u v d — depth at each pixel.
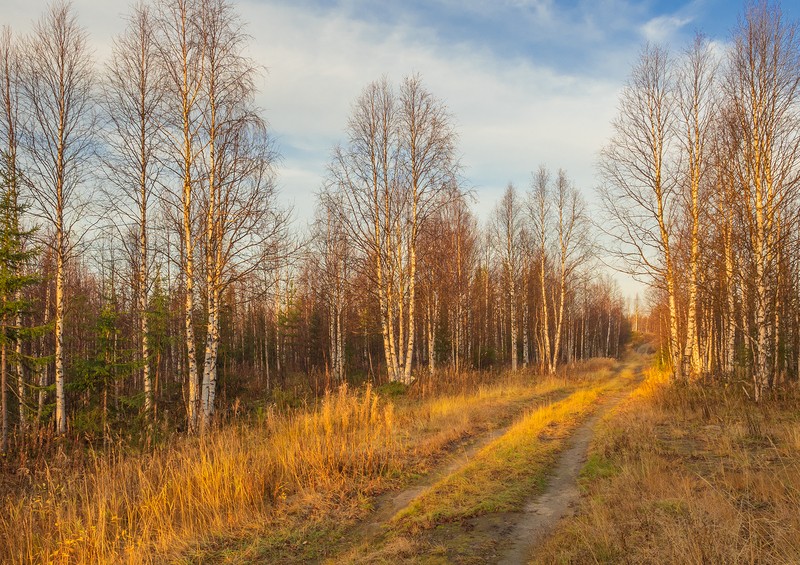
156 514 6.73
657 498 5.85
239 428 12.60
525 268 34.41
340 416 12.22
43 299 19.95
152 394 15.49
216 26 13.69
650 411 13.02
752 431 9.47
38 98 14.48
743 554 3.83
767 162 13.87
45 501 7.30
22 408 15.08
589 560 4.48
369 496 7.66
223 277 14.05
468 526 6.11
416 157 20.92
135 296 18.72
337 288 26.33
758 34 13.95
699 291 18.58
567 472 8.50
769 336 14.44
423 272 23.89
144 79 15.05
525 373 29.09
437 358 35.28
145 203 15.65
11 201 13.97
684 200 19.02
